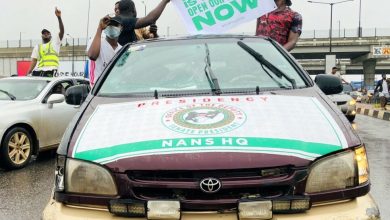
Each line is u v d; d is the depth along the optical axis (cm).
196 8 507
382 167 683
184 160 244
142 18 603
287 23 571
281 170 245
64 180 261
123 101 327
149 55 399
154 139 261
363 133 1148
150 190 246
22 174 655
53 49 1038
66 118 791
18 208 487
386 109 2100
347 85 1488
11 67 4275
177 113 291
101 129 280
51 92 782
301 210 241
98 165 253
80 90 406
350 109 1219
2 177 636
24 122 704
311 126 273
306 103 307
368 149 864
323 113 291
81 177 255
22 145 704
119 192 247
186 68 376
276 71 367
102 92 355
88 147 264
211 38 421
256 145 251
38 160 771
